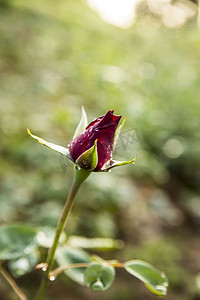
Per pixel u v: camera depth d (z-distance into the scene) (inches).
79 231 27.8
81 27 91.5
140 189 37.3
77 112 41.6
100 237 28.1
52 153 32.6
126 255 28.0
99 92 47.3
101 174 31.2
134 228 31.7
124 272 27.0
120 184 31.6
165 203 35.5
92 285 11.3
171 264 27.3
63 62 60.4
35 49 66.9
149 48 77.4
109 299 24.1
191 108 48.8
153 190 37.8
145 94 53.3
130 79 56.6
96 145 10.5
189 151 41.3
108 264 11.7
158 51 75.9
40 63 60.9
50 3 105.4
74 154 10.7
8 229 12.6
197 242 32.0
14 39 69.5
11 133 36.5
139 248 28.9
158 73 61.7
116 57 66.9
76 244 13.6
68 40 76.9
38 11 93.6
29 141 35.2
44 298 22.9
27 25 81.7
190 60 72.6
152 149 42.6
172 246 29.5
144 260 27.5
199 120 46.7
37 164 33.0
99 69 52.2
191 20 88.8
